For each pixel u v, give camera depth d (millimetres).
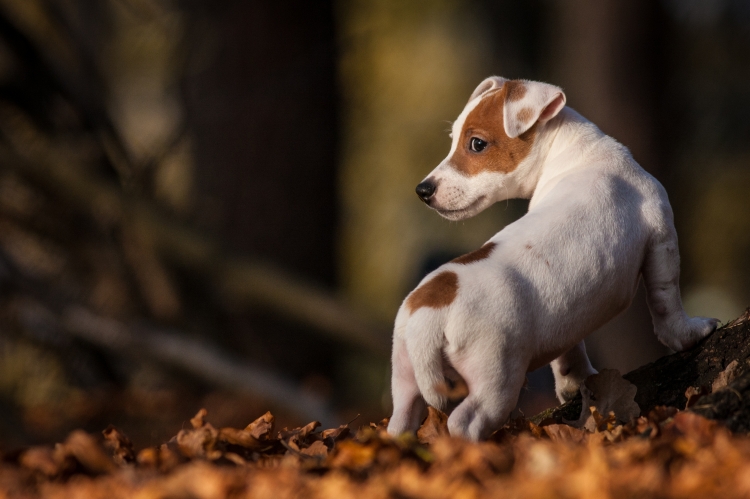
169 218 9992
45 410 9484
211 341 10703
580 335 3975
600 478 2689
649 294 4270
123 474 3217
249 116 11469
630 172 4309
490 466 3029
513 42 17281
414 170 17719
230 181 11516
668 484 2730
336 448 3408
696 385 4078
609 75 12641
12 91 9922
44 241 10164
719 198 18641
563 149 4512
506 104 4438
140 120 15031
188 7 11227
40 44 9938
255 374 9758
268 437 4121
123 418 9227
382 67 16422
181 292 10445
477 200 4648
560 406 4383
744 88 16750
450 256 16453
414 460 3188
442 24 17375
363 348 10109
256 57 11508
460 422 3613
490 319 3676
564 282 3850
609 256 3975
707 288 20453
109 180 9883
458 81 17547
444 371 3768
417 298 3773
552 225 3969
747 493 2623
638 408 4082
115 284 10234
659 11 12930
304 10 11672
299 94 11617
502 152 4582
